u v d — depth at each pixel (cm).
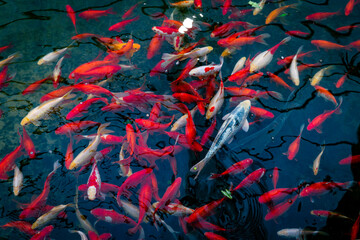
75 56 352
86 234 244
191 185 268
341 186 261
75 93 321
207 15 379
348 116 304
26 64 351
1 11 402
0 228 248
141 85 323
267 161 279
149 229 246
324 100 313
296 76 308
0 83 333
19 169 279
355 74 327
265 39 354
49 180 269
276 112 305
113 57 333
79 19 391
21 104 323
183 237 243
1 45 367
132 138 270
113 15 392
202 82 318
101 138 279
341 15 377
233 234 243
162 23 378
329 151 284
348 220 246
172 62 337
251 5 389
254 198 260
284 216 250
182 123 279
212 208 253
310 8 386
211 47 323
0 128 308
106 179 269
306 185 265
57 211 248
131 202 250
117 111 309
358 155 277
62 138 298
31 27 385
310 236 239
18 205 259
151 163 275
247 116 301
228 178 271
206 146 287
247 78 316
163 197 245
